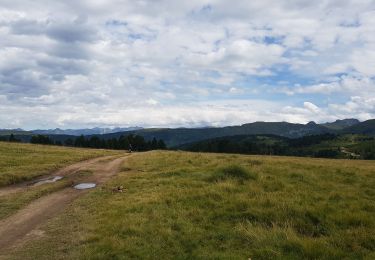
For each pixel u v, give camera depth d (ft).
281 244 48.29
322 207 64.75
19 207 68.90
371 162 188.03
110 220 57.41
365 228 55.42
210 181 89.81
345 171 104.78
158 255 44.27
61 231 53.06
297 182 87.45
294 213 61.26
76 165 138.00
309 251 45.65
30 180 104.27
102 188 88.79
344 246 49.06
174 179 93.97
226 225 56.95
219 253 45.01
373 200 74.08
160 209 64.39
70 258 42.60
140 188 86.28
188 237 50.72
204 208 66.44
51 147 234.38
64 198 78.07
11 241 49.26
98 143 455.63
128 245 46.42
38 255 43.75
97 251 44.52
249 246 48.55
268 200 67.77
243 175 90.99
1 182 94.27
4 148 178.91
